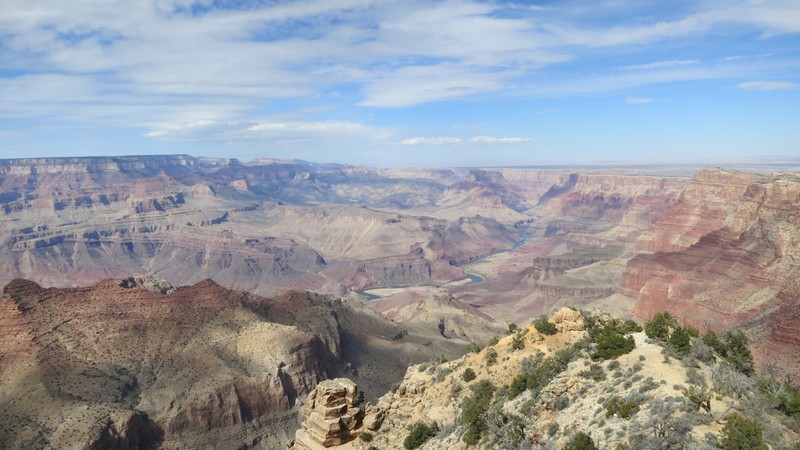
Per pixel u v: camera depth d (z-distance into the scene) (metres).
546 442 47.16
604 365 57.03
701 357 53.81
